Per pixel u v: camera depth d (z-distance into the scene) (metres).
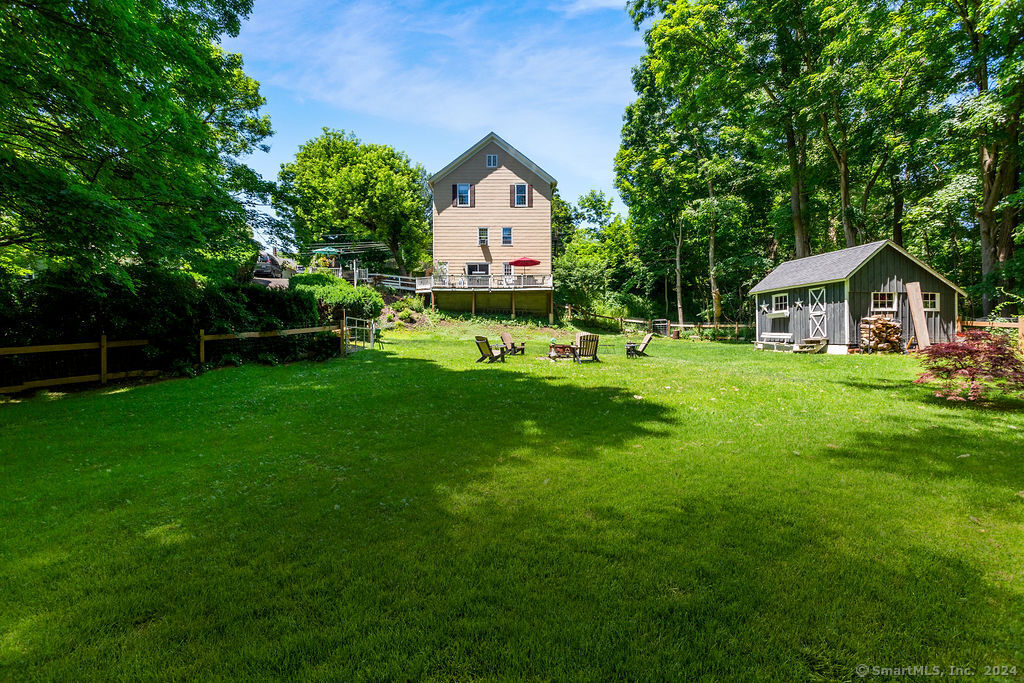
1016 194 14.93
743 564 3.09
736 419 7.39
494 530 3.62
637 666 2.20
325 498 4.27
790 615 2.57
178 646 2.37
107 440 6.29
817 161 27.47
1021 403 8.48
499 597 2.75
